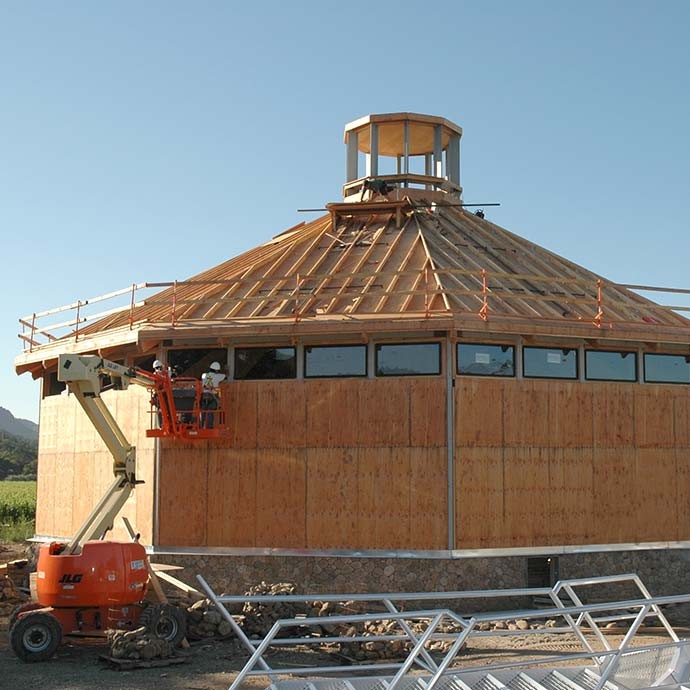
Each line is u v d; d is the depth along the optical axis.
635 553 19.31
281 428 18.80
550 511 18.56
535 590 11.58
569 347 19.28
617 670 12.02
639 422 19.75
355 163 26.61
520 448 18.47
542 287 21.33
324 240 23.03
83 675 12.91
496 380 18.42
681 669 11.84
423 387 18.11
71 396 22.45
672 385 20.28
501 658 14.29
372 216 23.73
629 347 19.84
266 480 18.75
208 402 18.61
